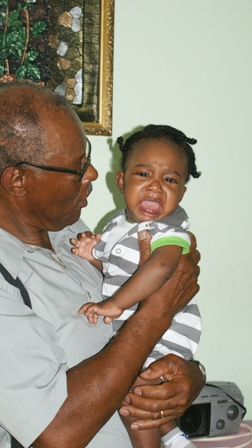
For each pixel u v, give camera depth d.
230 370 1.99
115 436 1.19
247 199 1.96
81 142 1.12
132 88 1.83
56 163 1.07
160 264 1.14
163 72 1.85
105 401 1.01
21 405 0.95
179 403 1.19
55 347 1.02
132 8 1.80
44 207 1.12
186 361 1.24
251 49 1.91
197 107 1.89
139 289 1.13
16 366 0.96
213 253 1.94
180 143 1.28
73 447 0.97
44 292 1.11
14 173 1.06
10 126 1.04
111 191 1.85
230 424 1.69
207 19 1.87
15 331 0.97
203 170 1.91
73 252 1.37
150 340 1.11
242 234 1.96
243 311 1.98
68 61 1.73
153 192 1.23
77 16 1.72
